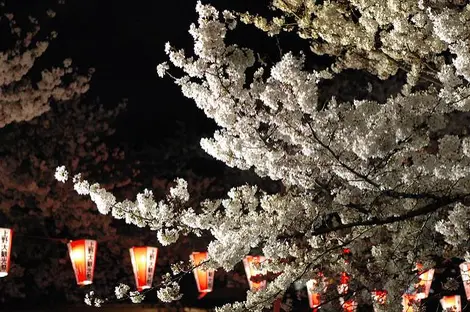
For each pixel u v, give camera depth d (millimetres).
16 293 19906
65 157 24406
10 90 20359
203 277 15586
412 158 6945
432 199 8461
